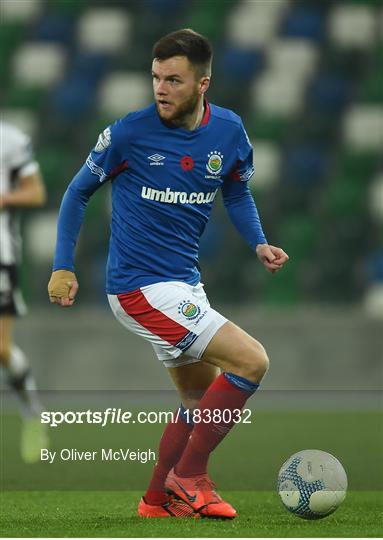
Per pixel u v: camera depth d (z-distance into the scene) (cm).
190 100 1595
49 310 5009
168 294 1628
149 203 1636
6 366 2480
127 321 1680
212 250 5312
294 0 6856
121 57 6612
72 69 6544
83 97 6309
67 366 4228
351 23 6662
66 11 6919
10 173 2644
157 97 1595
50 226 5341
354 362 4197
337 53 6544
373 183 5694
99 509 1778
